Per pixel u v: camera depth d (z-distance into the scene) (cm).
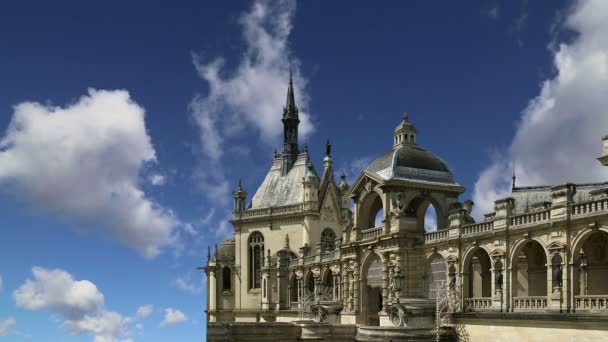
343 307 7594
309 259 9312
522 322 4625
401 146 7031
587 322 4047
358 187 7306
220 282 11531
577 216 4369
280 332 6338
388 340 5234
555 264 4569
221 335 6106
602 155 4453
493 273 5150
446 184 6800
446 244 5806
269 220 11131
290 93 12481
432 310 5497
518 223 4959
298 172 11712
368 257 7050
